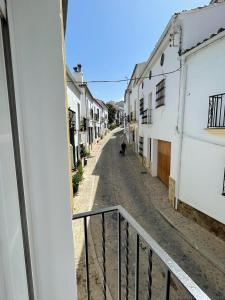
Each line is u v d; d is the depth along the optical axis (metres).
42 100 0.79
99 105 28.28
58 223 0.88
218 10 5.87
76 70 15.26
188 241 4.95
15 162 0.77
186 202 6.13
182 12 5.77
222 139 4.81
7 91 0.71
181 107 6.17
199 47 5.20
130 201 7.45
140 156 14.27
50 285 0.92
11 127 0.74
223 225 4.91
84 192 8.43
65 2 1.45
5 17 0.70
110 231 5.28
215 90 4.98
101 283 3.59
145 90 11.77
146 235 1.07
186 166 6.11
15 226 0.72
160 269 3.95
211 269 4.09
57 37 0.78
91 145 20.73
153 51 8.45
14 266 0.68
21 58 0.75
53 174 0.85
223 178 4.88
